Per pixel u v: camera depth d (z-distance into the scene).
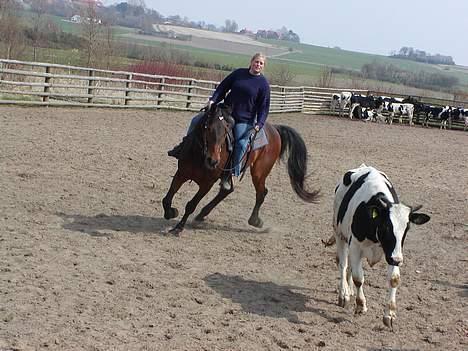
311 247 8.70
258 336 5.54
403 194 13.30
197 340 5.30
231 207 10.46
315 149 18.81
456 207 12.47
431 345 5.81
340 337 5.77
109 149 13.98
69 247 7.35
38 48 36.81
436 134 29.80
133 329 5.38
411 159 19.11
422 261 8.61
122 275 6.66
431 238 9.90
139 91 22.91
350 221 6.15
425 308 6.79
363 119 32.84
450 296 7.28
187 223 9.19
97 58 33.91
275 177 13.63
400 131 29.00
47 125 16.12
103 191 10.31
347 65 115.12
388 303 5.79
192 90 26.72
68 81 23.03
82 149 13.55
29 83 19.22
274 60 88.44
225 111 8.16
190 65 49.03
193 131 8.27
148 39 82.00
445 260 8.78
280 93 29.73
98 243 7.65
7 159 11.65
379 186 5.97
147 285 6.46
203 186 8.38
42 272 6.44
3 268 6.41
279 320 6.01
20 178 10.40
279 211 10.62
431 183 15.05
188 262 7.42
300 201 11.55
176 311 5.91
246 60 74.94
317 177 14.10
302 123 26.81
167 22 106.44
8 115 16.81
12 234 7.55
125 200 9.95
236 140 8.46
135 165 12.69
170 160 13.62
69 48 40.00
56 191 9.90
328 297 6.84
